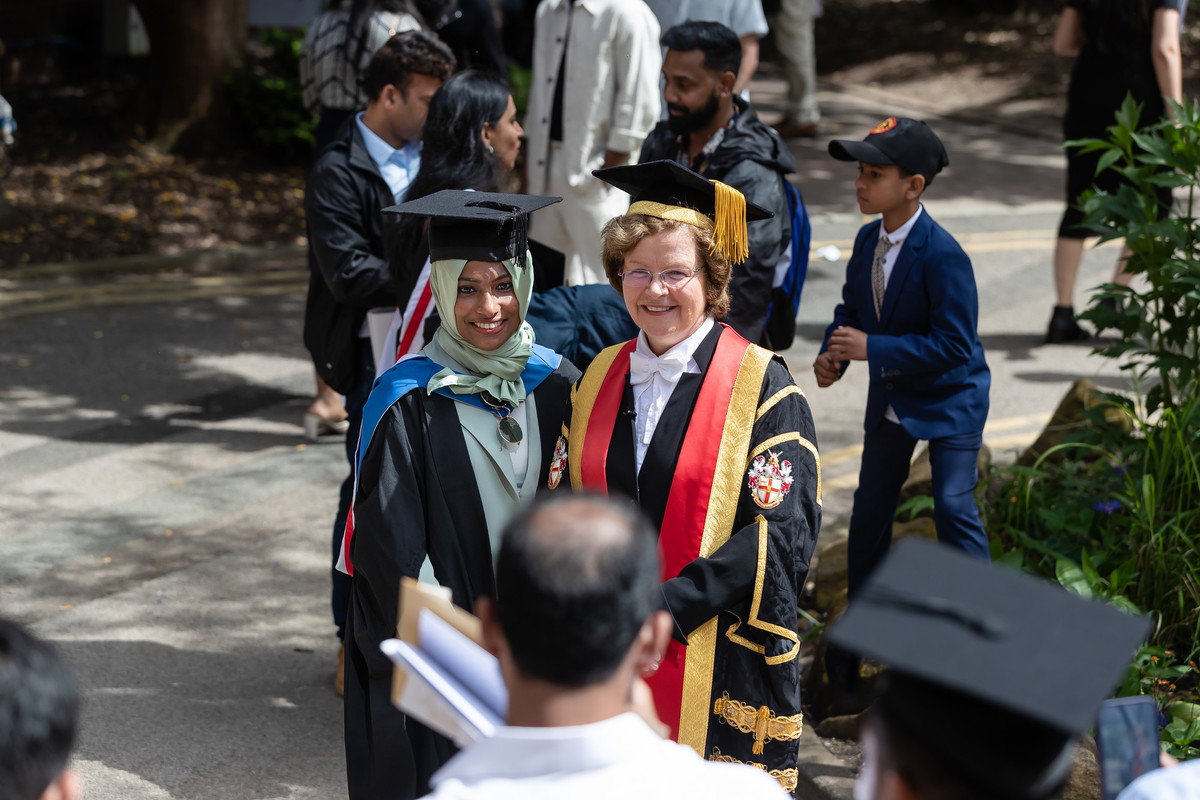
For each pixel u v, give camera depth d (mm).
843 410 7160
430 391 3029
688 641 2834
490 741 1638
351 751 3113
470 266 2988
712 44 4410
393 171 4516
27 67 14422
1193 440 4559
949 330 3979
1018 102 16875
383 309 4445
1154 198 4820
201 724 4199
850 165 13656
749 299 4184
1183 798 1662
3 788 1438
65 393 7492
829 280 9797
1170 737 3621
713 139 4586
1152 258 4688
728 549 2820
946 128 16047
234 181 11945
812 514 2949
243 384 7742
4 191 11094
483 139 3754
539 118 6195
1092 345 8117
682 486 2891
